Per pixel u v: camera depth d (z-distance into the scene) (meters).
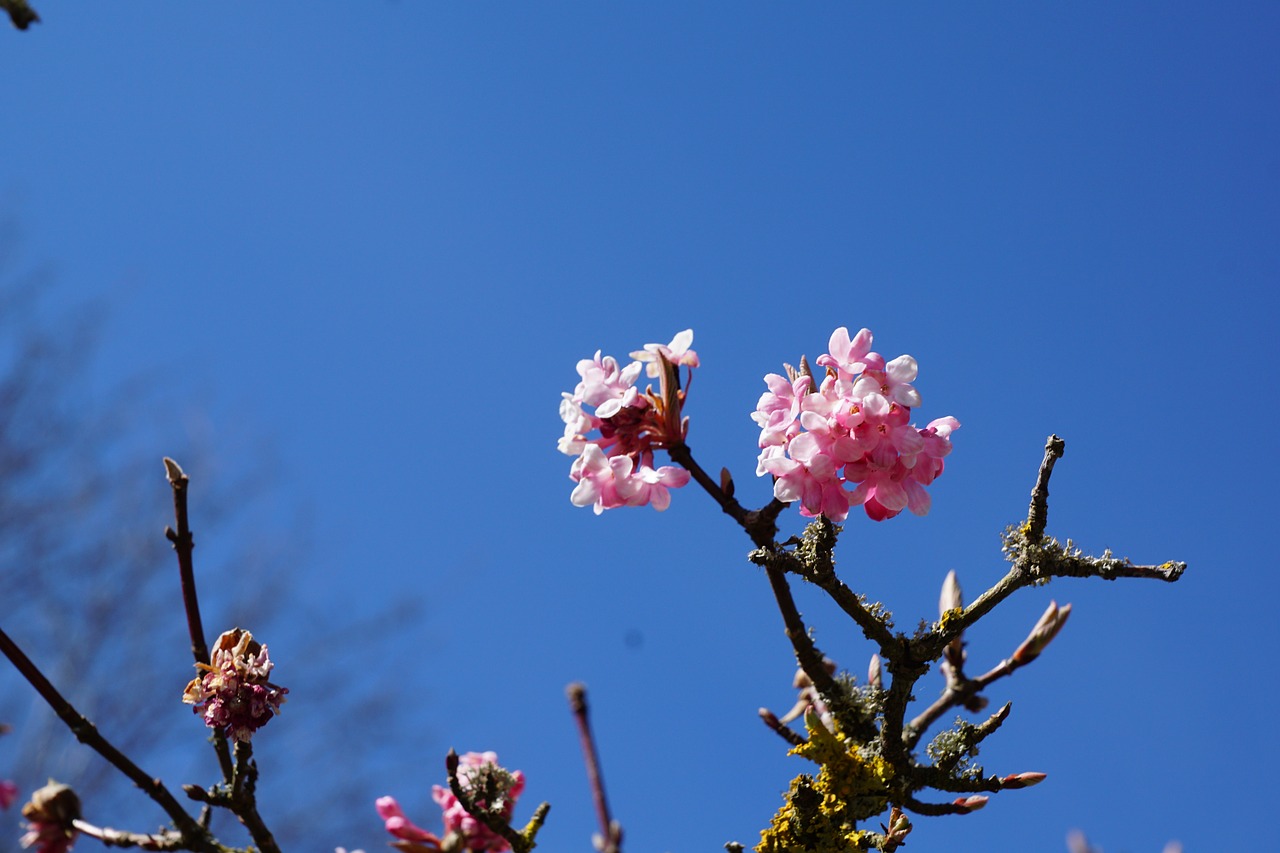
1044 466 0.83
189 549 0.85
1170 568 0.82
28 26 0.79
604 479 0.82
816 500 0.81
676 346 0.83
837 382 0.81
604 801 0.84
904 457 0.80
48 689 0.82
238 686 0.83
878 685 0.86
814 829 0.83
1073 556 0.83
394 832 0.90
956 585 0.90
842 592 0.83
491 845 0.89
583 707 0.85
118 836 0.82
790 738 0.89
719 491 0.83
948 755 0.84
